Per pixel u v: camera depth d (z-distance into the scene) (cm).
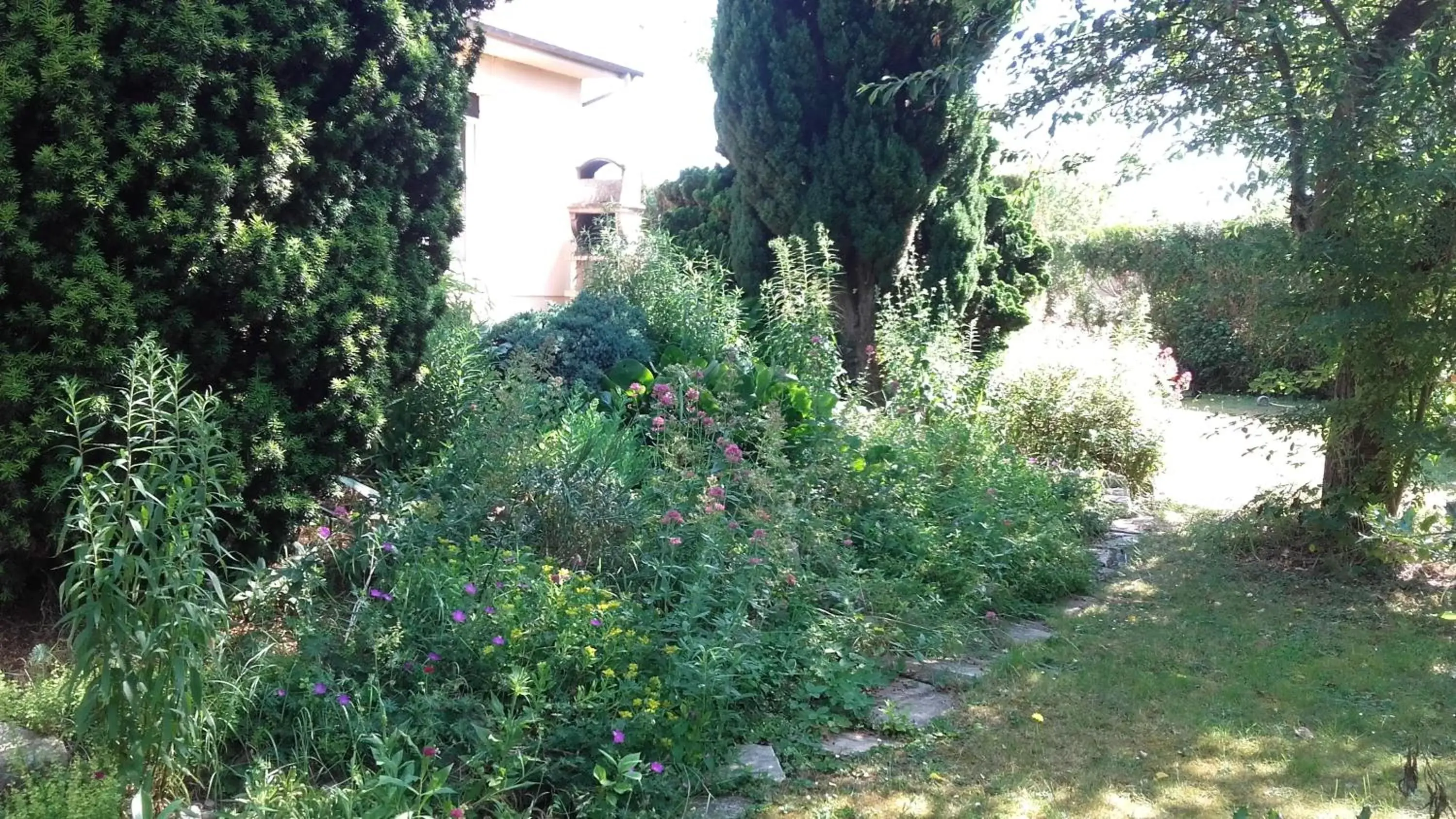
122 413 350
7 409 337
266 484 402
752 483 494
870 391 915
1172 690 428
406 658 337
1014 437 854
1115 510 757
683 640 362
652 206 1162
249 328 393
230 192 369
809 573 477
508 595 361
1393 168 518
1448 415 600
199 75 357
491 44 997
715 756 337
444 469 466
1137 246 1603
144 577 265
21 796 250
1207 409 1401
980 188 1014
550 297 1155
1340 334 550
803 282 830
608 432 546
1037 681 434
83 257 343
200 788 296
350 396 425
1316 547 629
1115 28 579
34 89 330
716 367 626
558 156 1149
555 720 326
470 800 290
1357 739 382
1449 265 540
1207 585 593
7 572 365
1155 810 326
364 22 431
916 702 411
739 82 902
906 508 569
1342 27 560
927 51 864
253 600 378
